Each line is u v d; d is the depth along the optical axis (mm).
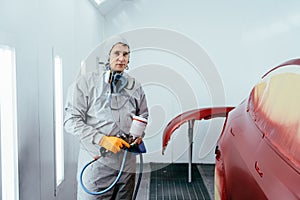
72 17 2547
